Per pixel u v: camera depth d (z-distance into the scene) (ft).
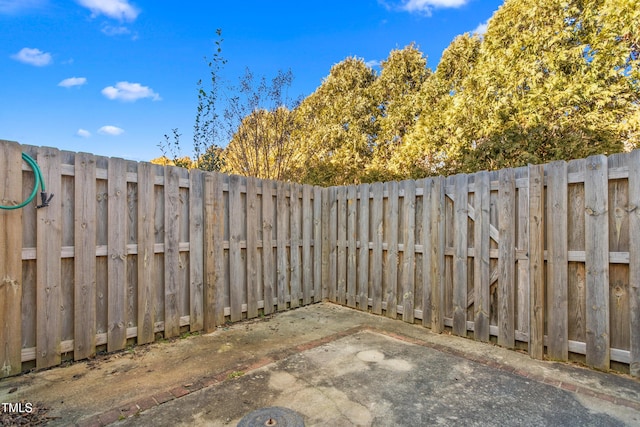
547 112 17.31
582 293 10.41
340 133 33.91
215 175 14.14
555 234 10.78
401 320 15.44
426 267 14.38
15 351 9.27
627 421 7.12
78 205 10.44
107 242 11.10
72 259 10.42
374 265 16.61
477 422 7.11
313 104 37.70
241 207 15.30
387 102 36.09
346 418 7.22
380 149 33.35
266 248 16.20
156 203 12.44
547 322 10.98
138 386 8.71
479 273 12.73
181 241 13.14
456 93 24.38
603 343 9.87
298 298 17.79
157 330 12.36
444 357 10.98
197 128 20.84
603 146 15.85
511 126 18.21
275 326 14.38
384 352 11.35
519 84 18.60
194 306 13.42
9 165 9.20
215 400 7.99
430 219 14.28
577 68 17.34
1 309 9.07
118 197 11.38
